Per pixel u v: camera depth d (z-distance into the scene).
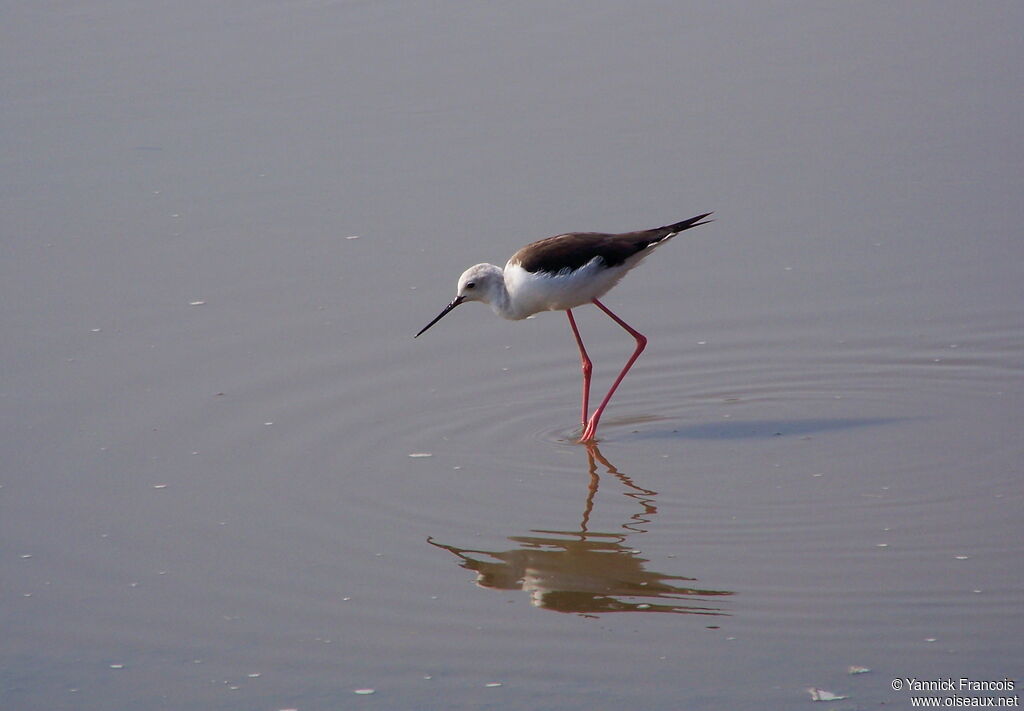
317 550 9.59
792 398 12.04
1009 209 14.70
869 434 11.29
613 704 7.75
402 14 19.83
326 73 18.00
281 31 19.20
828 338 12.90
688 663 8.16
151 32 19.09
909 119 16.75
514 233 14.53
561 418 11.79
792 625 8.52
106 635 8.57
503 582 9.16
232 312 13.34
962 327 12.87
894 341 12.74
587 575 9.21
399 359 12.66
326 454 11.06
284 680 8.06
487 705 7.77
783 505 10.12
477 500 10.33
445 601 8.92
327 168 15.95
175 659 8.30
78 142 16.36
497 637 8.50
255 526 9.95
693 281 13.98
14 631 8.62
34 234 14.64
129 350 12.64
